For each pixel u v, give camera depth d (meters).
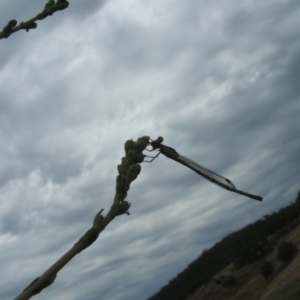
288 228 73.50
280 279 40.88
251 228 103.12
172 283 106.19
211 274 85.00
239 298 53.88
